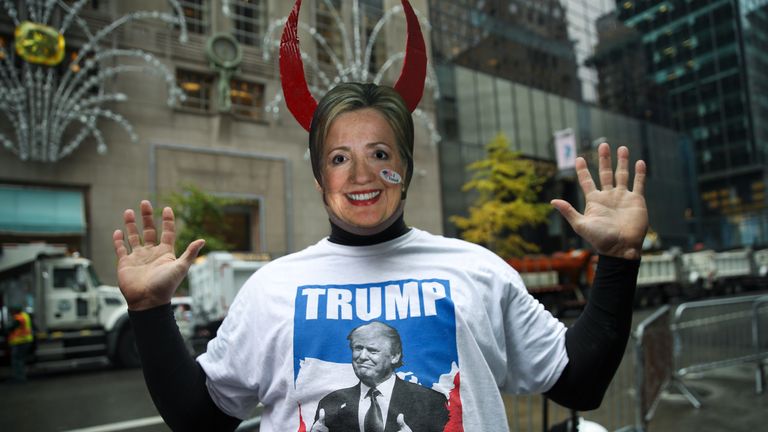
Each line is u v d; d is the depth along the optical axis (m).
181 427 1.39
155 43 18.30
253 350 1.38
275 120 20.50
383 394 1.22
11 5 15.77
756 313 7.38
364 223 1.36
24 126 15.31
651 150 38.06
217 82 19.47
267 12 21.00
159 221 16.41
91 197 16.64
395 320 1.29
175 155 18.28
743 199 50.69
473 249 1.45
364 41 23.22
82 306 11.39
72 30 16.73
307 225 20.77
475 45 28.36
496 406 1.27
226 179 19.20
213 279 11.91
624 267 1.35
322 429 1.21
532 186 28.05
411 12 1.64
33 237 15.74
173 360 1.36
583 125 33.28
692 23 54.34
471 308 1.31
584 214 1.41
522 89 29.88
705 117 53.25
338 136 1.39
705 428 5.36
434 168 24.50
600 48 36.50
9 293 11.35
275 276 1.42
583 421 2.97
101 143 16.66
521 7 31.48
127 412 7.16
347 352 1.26
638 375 4.75
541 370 1.40
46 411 7.32
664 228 37.72
